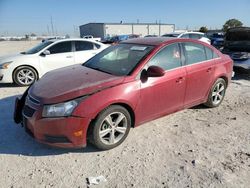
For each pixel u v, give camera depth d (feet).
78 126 11.76
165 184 10.50
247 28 30.40
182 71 15.43
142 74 13.70
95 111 11.95
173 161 12.07
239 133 14.98
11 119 16.84
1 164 11.86
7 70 25.82
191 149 13.12
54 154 12.69
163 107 14.85
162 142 13.85
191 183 10.51
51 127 11.67
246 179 10.75
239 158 12.33
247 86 26.37
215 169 11.41
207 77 17.12
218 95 18.84
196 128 15.58
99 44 30.37
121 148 13.24
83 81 13.08
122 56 15.37
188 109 18.67
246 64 29.48
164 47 15.01
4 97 22.08
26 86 26.58
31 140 14.02
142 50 14.93
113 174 11.16
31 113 12.23
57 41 28.22
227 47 31.83
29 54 27.35
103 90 12.38
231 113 18.15
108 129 12.76
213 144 13.66
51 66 27.58
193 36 52.11
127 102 12.95
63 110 11.62
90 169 11.51
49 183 10.59
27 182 10.64
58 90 12.40
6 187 10.35
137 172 11.28
